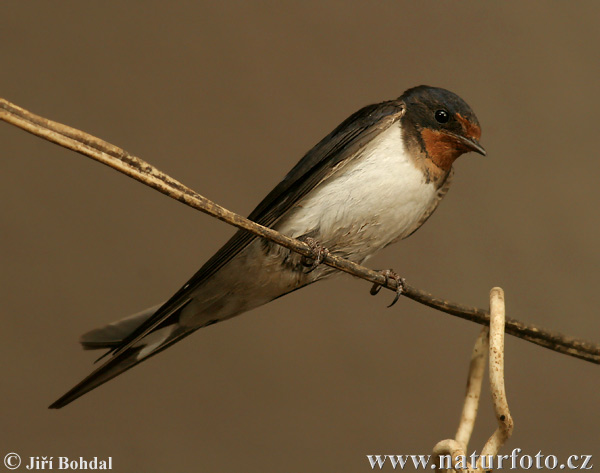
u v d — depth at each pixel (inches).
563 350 166.9
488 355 157.9
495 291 155.7
